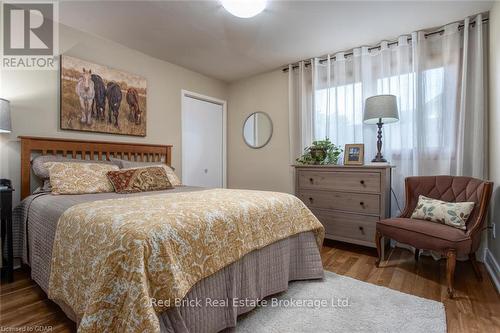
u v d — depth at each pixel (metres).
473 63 2.39
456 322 1.47
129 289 0.96
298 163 3.33
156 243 1.05
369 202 2.54
